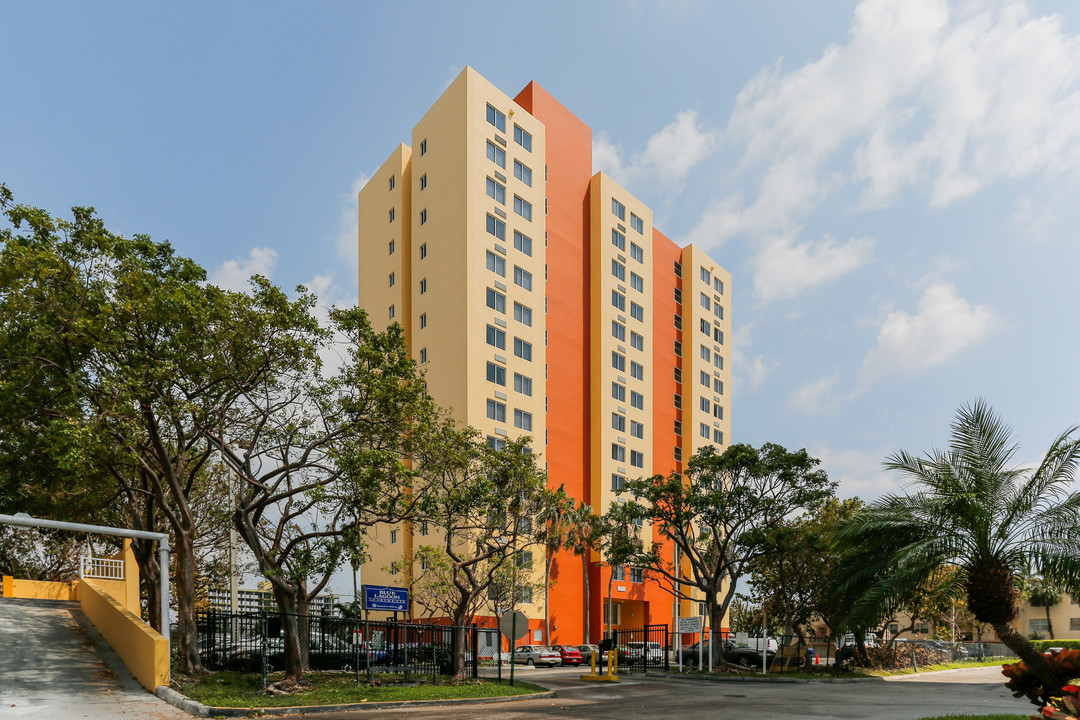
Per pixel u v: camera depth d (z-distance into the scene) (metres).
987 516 14.47
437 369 51.84
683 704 21.17
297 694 19.45
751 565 39.00
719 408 76.94
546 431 56.91
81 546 36.78
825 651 46.19
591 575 57.75
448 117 54.06
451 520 26.06
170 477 21.64
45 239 19.86
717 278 79.62
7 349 19.94
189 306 19.00
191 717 15.82
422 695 20.88
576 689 27.36
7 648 21.28
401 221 58.19
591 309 63.09
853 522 16.16
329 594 36.44
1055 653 13.45
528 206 56.72
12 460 25.62
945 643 52.25
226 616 23.19
